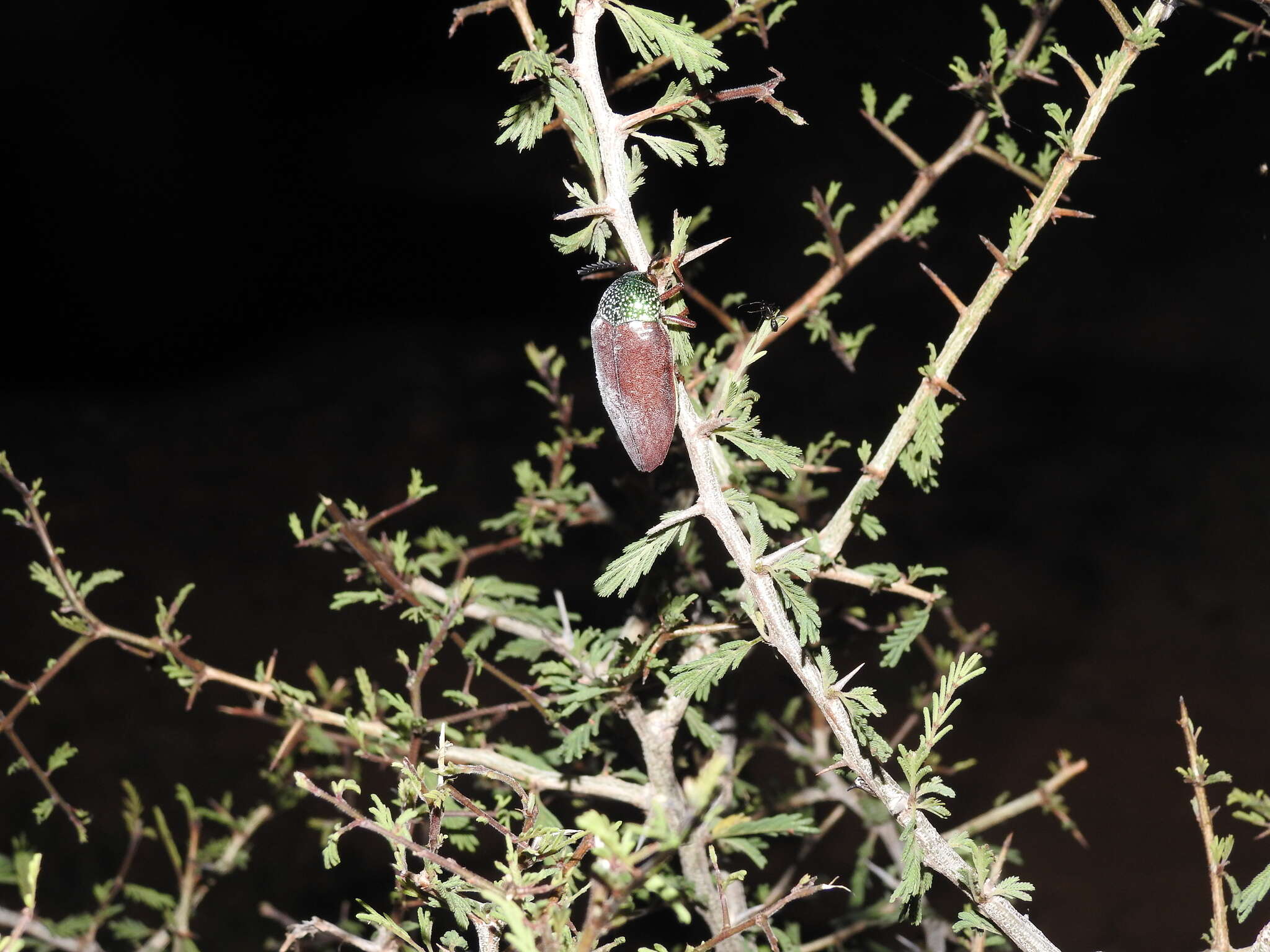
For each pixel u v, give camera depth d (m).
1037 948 0.51
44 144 3.27
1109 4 0.52
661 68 0.59
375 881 1.24
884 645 0.57
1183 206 3.35
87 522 2.48
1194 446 2.56
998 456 2.59
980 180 3.32
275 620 2.05
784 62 3.00
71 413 3.05
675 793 0.59
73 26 3.27
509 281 3.64
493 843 1.12
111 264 3.34
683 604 0.56
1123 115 3.21
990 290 0.53
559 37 1.32
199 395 3.20
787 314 0.65
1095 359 3.01
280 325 3.52
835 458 2.60
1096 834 1.39
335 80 3.71
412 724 0.59
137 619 2.07
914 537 2.26
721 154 0.52
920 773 0.51
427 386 3.17
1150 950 1.19
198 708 1.76
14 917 0.64
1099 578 2.07
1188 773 0.55
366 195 3.70
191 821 0.72
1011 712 1.67
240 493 2.64
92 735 1.68
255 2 3.47
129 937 0.71
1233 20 0.60
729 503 0.52
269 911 0.68
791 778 1.04
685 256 0.51
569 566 2.09
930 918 0.65
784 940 0.63
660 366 0.49
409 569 0.63
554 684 0.59
